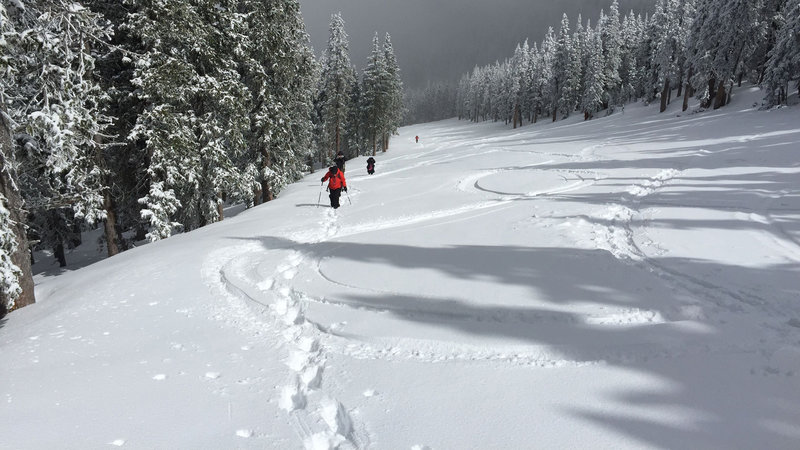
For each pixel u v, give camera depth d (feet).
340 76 142.31
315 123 161.79
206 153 48.55
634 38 209.87
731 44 108.37
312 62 78.79
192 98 48.70
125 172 49.80
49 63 26.00
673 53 143.23
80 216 41.34
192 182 47.14
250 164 63.36
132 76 43.29
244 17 52.70
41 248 70.49
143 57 40.50
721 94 116.88
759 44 114.32
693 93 160.66
